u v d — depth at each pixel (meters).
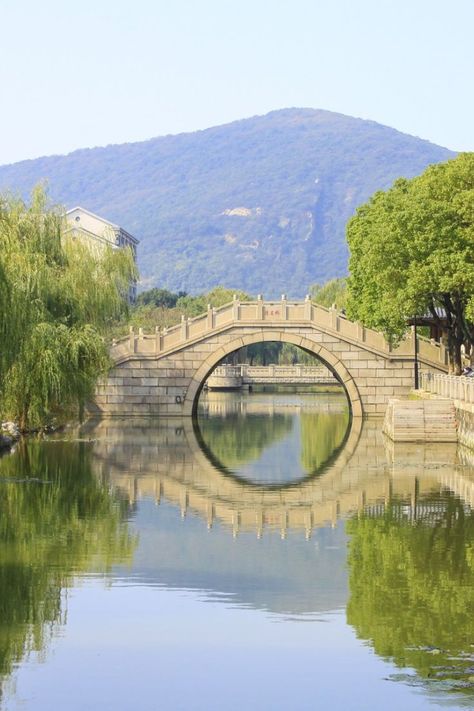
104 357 84.69
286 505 55.72
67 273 87.12
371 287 101.50
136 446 85.25
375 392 112.38
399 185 105.25
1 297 62.28
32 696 27.66
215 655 30.62
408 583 38.28
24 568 40.72
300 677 28.94
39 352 79.44
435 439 85.56
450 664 29.81
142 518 51.69
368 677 28.78
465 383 80.81
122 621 33.78
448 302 92.25
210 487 62.75
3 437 81.12
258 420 119.31
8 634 32.53
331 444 89.19
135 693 27.84
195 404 114.75
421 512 52.81
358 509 53.97
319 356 112.69
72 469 69.31
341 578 39.16
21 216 85.31
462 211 84.88
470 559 42.06
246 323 112.75
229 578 39.19
